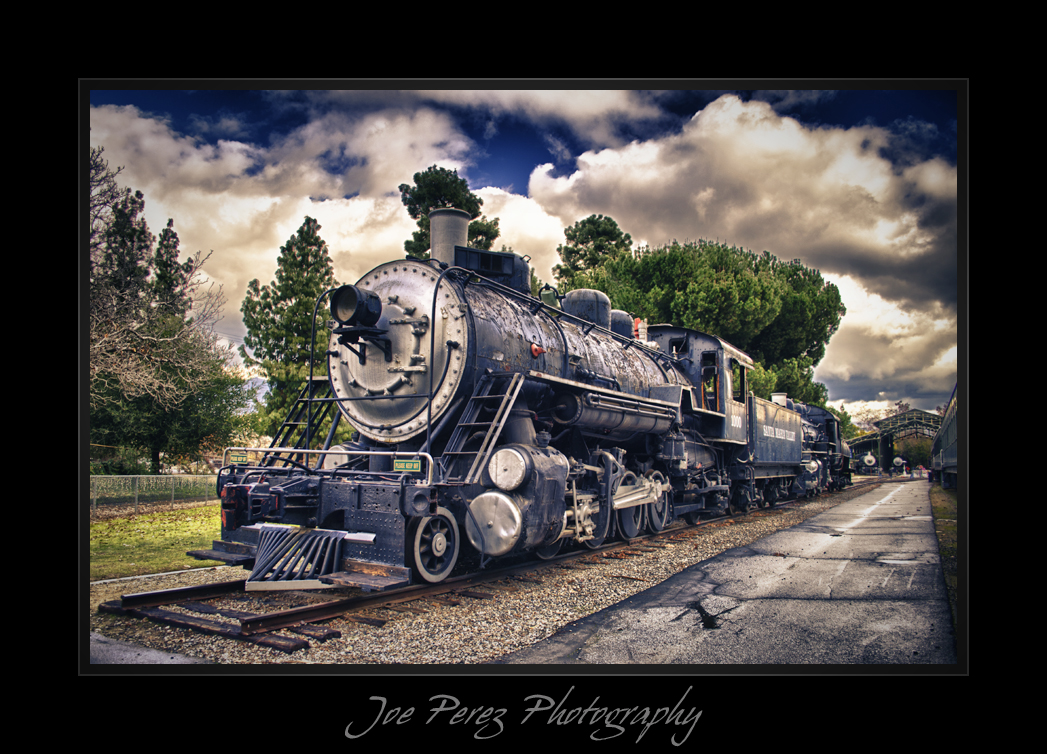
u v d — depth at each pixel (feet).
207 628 14.92
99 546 29.07
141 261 44.55
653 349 39.50
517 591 19.49
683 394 37.24
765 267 80.48
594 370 28.73
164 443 54.85
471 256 24.48
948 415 58.85
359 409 22.74
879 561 25.46
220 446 59.31
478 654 14.02
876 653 14.38
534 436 22.53
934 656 14.19
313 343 22.43
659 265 74.18
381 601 17.26
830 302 82.12
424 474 19.07
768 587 20.74
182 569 23.22
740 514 46.55
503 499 18.94
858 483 108.78
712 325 68.54
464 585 19.72
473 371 20.84
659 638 15.33
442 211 24.72
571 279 90.02
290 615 15.26
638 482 30.53
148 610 16.39
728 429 42.29
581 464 25.46
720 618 17.07
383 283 23.06
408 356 21.50
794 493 64.95
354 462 23.31
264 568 17.79
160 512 43.80
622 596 19.40
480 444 21.70
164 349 45.09
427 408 20.90
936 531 34.83
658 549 28.35
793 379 82.69
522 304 26.04
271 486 19.52
